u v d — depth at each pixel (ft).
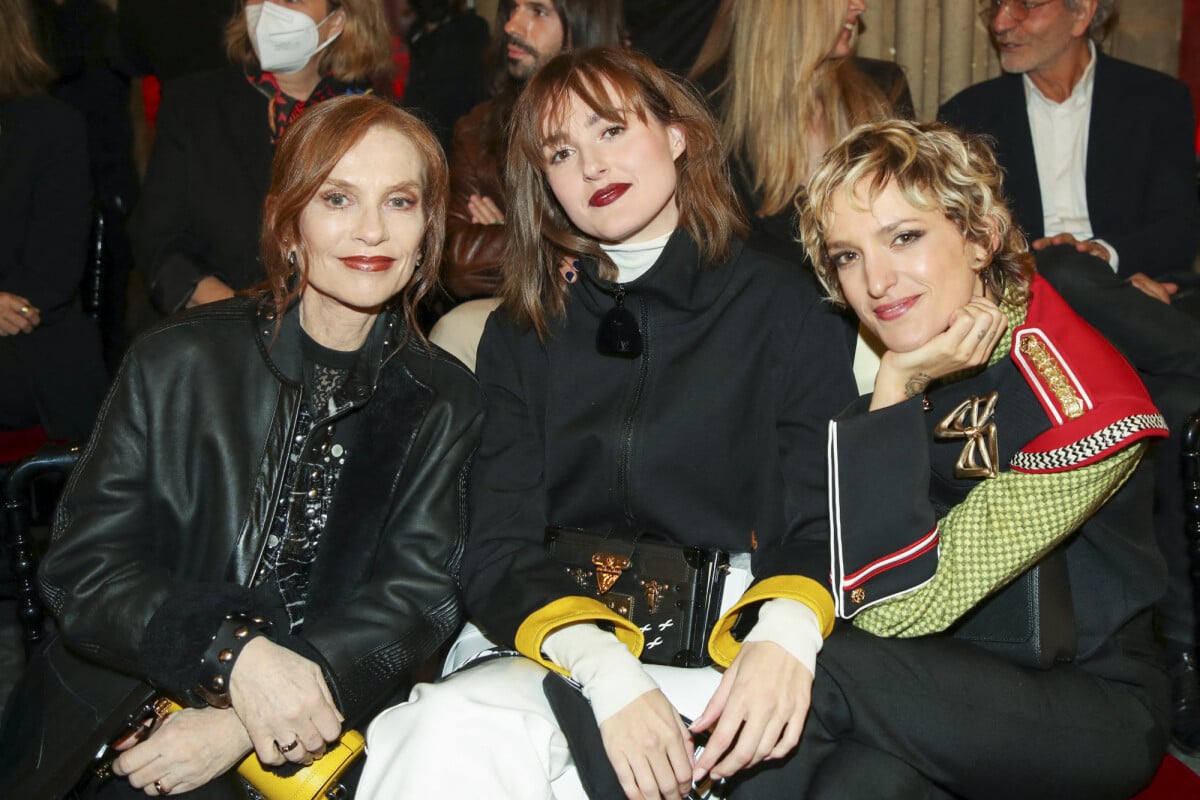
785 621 6.22
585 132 6.68
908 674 6.23
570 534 7.06
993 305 6.20
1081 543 6.84
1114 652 6.73
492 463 7.22
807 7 9.43
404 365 6.91
